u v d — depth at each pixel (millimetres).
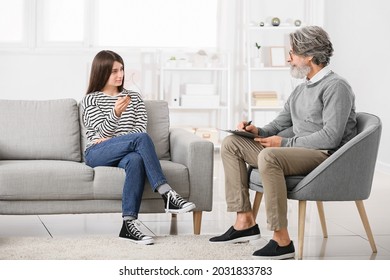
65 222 4652
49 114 4586
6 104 4582
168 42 8289
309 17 8320
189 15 8305
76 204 4082
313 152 3734
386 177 6918
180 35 8312
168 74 8242
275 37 8391
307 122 3918
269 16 8328
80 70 8086
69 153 4543
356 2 7688
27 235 4215
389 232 4480
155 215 4938
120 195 4074
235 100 8383
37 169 4012
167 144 4652
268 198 3627
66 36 8102
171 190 4012
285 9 8344
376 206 5414
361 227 4629
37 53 7992
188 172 4168
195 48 8250
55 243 3914
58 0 8047
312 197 3664
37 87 8023
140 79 8070
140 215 4926
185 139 4328
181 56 8227
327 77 3887
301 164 3686
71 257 3609
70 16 8086
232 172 3973
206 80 8344
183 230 4430
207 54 8195
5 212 4031
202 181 4180
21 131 4516
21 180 3988
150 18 8242
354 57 7777
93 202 4094
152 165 4004
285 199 3639
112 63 4488
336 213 5117
